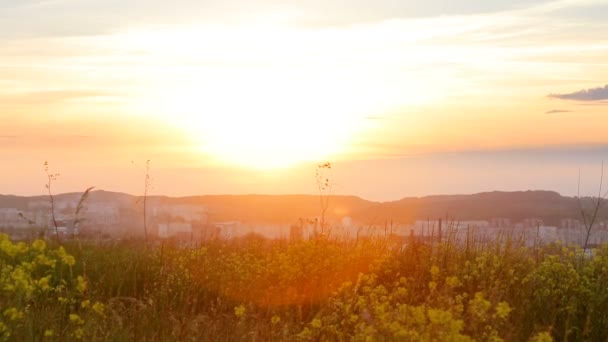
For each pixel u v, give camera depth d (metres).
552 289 8.89
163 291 10.13
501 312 6.71
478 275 9.77
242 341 8.23
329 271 10.77
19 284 7.43
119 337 7.71
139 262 11.81
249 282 10.75
